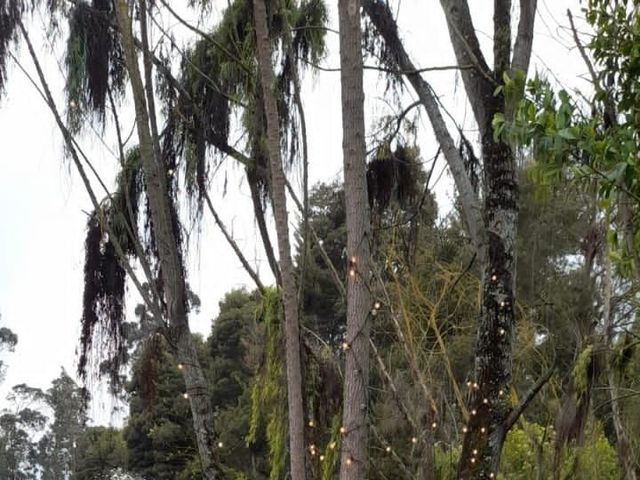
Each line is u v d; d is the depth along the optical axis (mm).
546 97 4711
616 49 5652
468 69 8320
